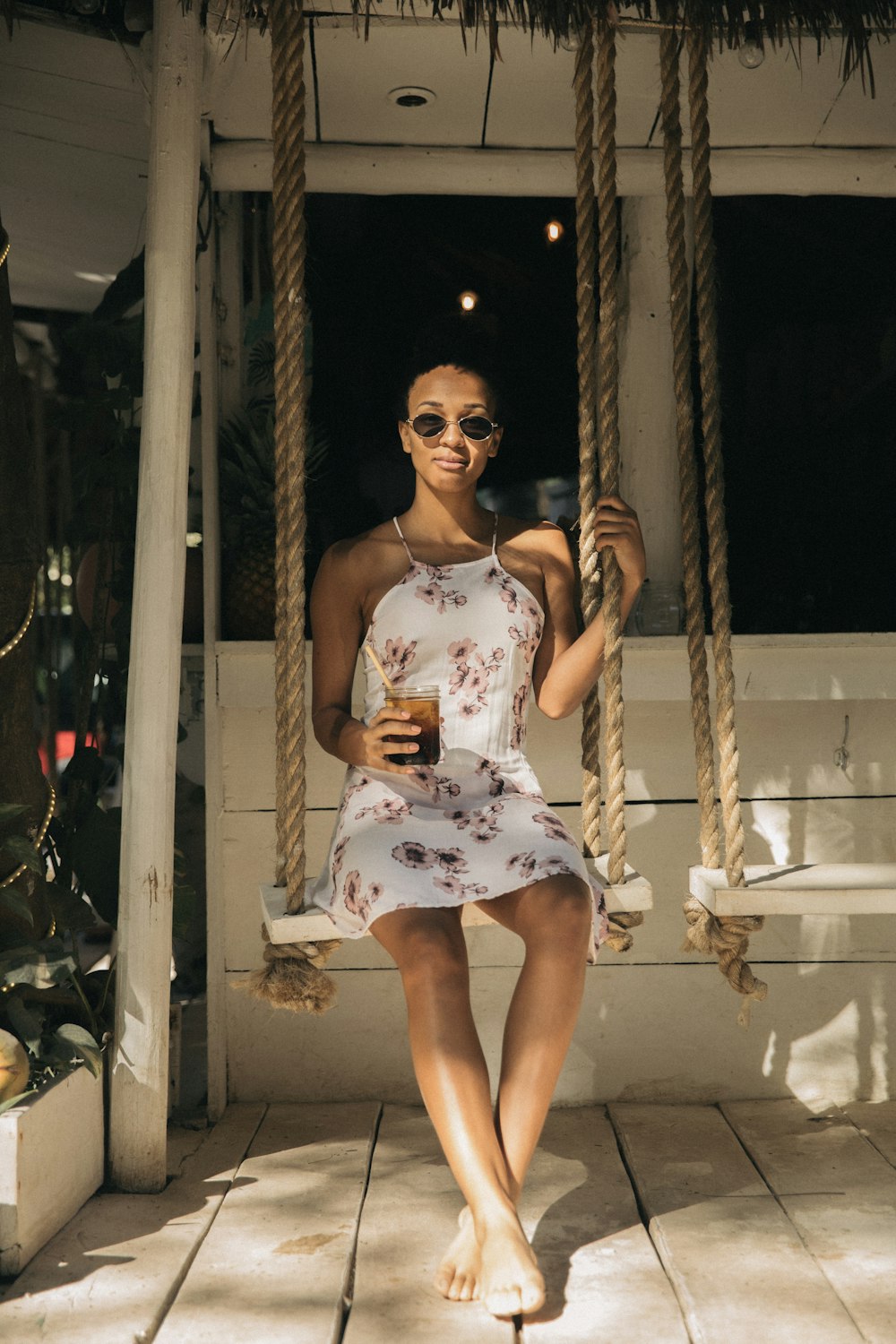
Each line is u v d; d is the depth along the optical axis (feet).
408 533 9.24
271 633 10.85
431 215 12.62
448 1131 6.64
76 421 10.27
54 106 10.55
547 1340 6.35
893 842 10.88
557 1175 8.81
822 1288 6.87
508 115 10.36
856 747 10.87
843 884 8.60
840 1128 9.84
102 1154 8.55
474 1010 10.64
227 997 10.54
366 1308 6.72
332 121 10.44
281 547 8.45
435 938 7.22
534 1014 7.07
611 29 8.79
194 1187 8.57
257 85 9.71
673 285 9.17
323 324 12.53
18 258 13.97
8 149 11.29
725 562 9.02
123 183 11.71
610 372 8.82
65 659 18.79
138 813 8.49
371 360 12.57
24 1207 7.25
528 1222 7.91
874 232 12.48
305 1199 8.33
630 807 10.79
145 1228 7.83
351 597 9.02
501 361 12.76
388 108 10.25
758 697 10.51
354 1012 10.62
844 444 12.50
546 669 9.11
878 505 12.46
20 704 8.75
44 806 8.96
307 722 10.61
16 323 16.15
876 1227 7.74
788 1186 8.47
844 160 10.91
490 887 7.52
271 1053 10.59
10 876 8.47
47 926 8.97
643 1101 10.64
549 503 12.83
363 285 12.59
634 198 11.30
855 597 12.42
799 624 12.35
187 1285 7.02
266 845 10.61
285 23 8.42
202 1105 10.50
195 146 8.80
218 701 10.42
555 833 7.97
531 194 11.11
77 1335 6.44
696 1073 10.68
